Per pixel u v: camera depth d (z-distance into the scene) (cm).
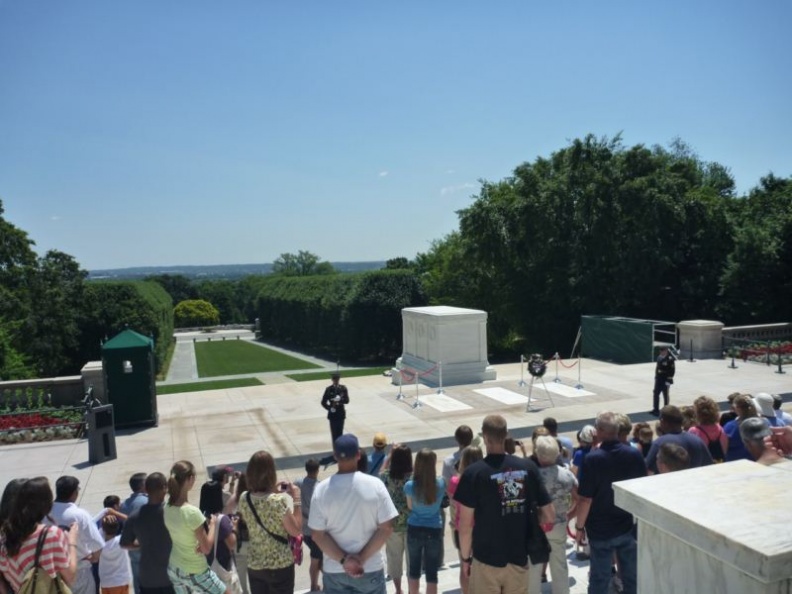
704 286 3544
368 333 4566
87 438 1627
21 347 4319
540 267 3744
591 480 563
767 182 4631
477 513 488
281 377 3700
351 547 471
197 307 11381
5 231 4444
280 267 15038
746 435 518
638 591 291
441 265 5719
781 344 2609
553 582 636
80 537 639
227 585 625
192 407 1989
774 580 218
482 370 2264
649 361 2636
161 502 578
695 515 253
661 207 3397
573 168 3669
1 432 1605
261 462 572
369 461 934
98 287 4597
